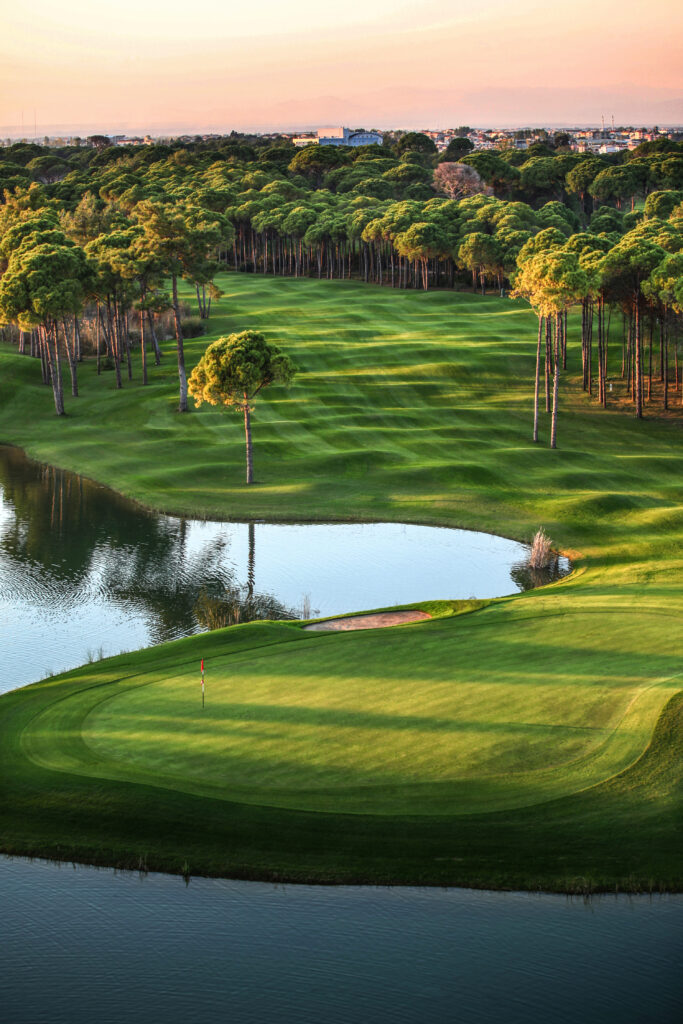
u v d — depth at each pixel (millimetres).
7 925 19656
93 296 90125
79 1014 17156
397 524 54312
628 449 70750
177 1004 17406
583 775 23531
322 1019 16969
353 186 194000
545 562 46906
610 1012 17078
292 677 30219
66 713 28047
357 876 20750
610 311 89688
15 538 52344
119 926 19625
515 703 27453
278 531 53594
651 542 48938
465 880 20625
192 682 30125
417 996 17578
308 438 71938
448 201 154500
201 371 60406
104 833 22094
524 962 18453
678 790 22984
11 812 22906
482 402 83250
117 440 74500
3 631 39125
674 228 102625
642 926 19406
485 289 140875
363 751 24750
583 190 194500
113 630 39188
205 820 22125
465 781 23312
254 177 185625
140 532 53656
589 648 31953
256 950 18891
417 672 30203
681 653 31109
